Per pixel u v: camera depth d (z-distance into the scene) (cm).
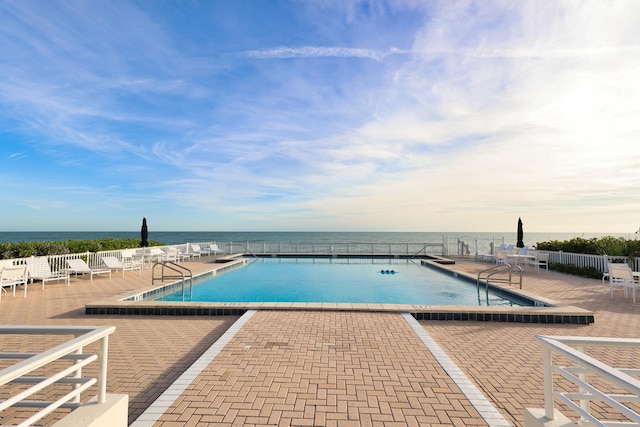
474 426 275
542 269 1327
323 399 318
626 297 809
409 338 499
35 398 335
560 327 591
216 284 1189
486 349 481
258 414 291
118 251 1417
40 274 996
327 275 1384
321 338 498
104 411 230
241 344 471
